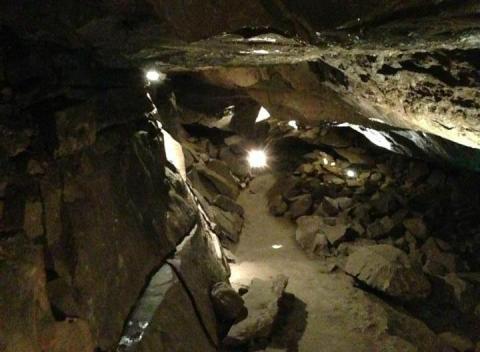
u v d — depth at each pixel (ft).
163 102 21.38
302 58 10.91
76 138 8.50
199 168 23.81
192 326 10.85
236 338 12.32
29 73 7.79
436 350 13.61
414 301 16.53
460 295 16.85
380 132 22.88
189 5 5.66
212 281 13.47
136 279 9.80
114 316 8.58
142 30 6.99
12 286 6.25
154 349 8.84
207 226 16.31
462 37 7.29
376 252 17.89
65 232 7.78
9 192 6.77
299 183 25.50
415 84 11.72
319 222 21.72
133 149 11.50
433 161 24.70
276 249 20.34
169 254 11.64
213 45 8.19
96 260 8.44
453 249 20.11
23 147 7.27
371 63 11.90
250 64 12.04
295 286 16.80
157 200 12.16
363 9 5.54
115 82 10.53
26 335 6.28
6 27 7.33
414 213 22.70
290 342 13.41
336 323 14.47
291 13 5.77
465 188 23.81
